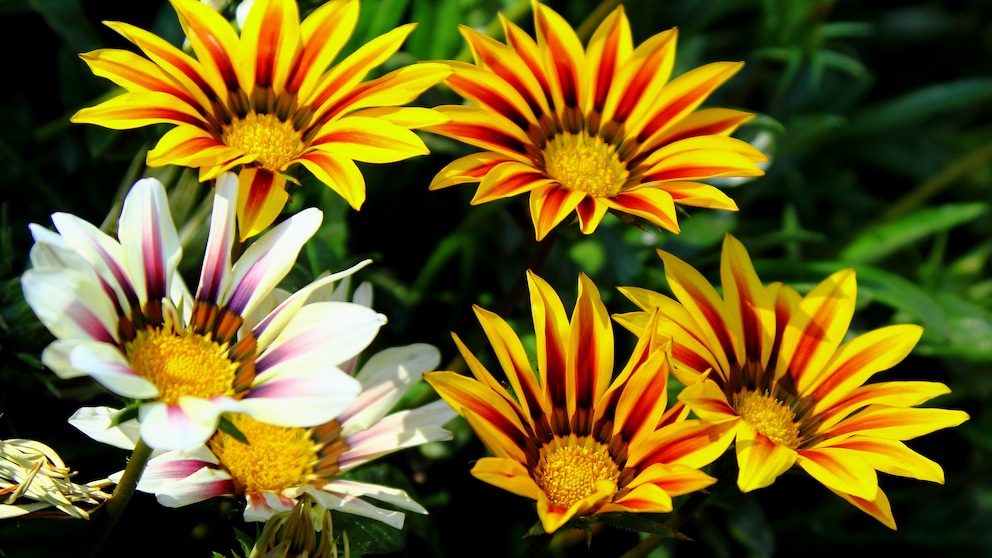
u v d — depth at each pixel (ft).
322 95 2.16
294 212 2.45
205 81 2.14
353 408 2.15
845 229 3.01
